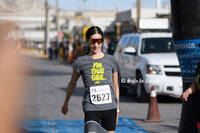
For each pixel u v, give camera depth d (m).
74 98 22.67
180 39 10.93
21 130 14.89
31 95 24.03
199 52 10.60
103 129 9.00
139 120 17.47
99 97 9.30
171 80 21.50
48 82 31.55
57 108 19.70
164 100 23.97
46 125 15.80
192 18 10.60
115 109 9.38
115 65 9.61
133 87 24.06
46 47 105.62
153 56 22.44
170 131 15.18
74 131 14.93
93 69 9.45
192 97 10.33
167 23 27.16
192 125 10.45
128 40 26.38
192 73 10.80
